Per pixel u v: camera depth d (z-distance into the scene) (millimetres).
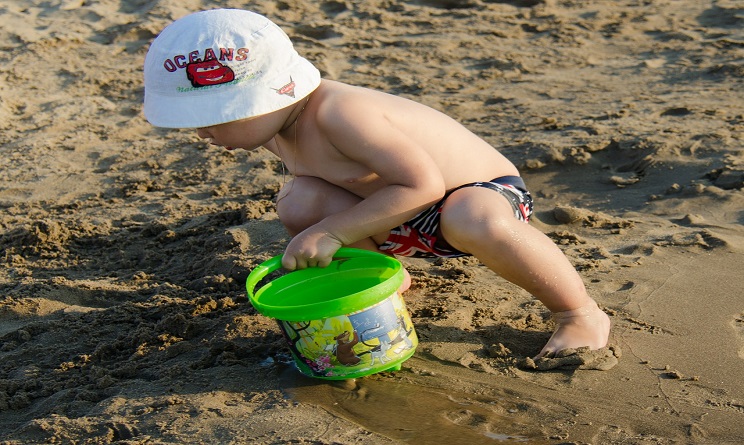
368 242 3133
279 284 3000
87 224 4648
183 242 4379
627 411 2537
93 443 2488
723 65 6836
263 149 5781
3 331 3428
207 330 3242
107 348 3148
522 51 7883
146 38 8516
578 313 2924
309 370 2734
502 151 5297
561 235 4082
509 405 2598
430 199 2809
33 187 5445
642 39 8008
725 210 4285
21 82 7473
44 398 2873
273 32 2793
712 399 2582
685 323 3078
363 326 2676
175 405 2654
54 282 3834
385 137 2795
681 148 5023
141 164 5707
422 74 7379
